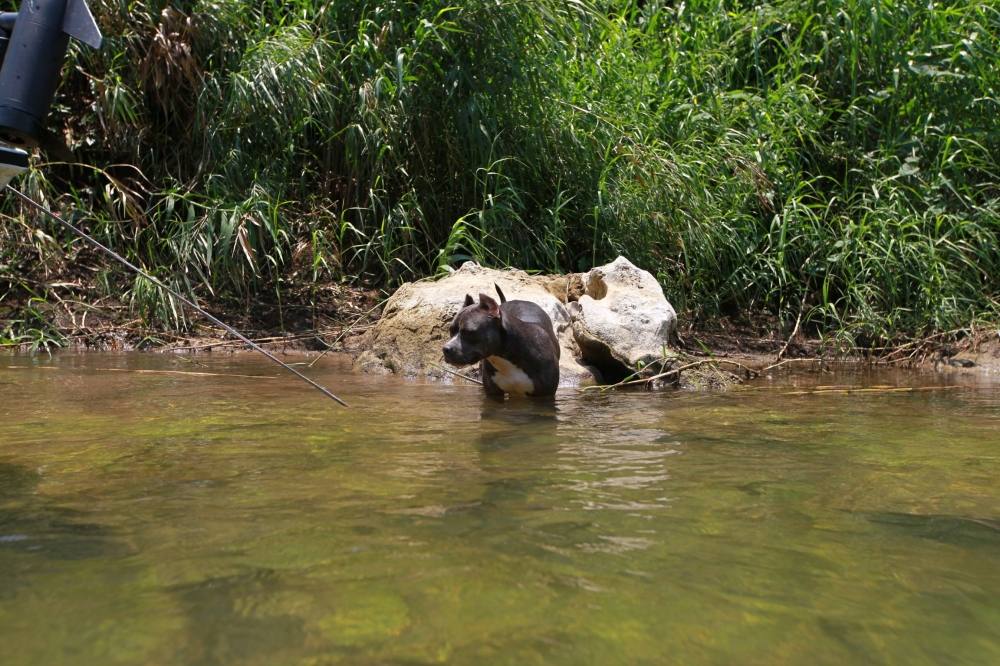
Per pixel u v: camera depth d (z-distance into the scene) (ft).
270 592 6.79
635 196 30.01
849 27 33.14
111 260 30.58
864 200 30.78
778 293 31.32
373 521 8.68
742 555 7.81
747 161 30.99
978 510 9.39
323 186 32.76
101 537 8.14
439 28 30.07
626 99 32.78
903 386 21.21
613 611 6.51
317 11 33.14
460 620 6.30
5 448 12.17
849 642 6.07
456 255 29.14
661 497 9.77
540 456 11.98
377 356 22.99
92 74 32.68
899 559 7.77
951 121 32.65
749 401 18.26
